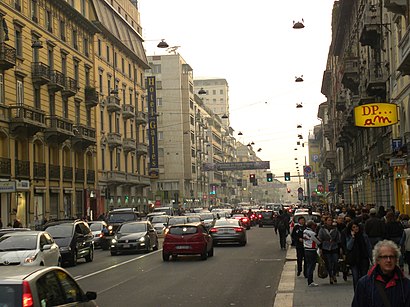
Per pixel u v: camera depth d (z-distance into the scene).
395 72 30.50
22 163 40.28
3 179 37.41
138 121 70.12
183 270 21.44
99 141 56.94
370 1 36.47
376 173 38.75
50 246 19.72
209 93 182.00
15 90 40.06
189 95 104.94
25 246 18.94
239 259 25.52
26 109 39.75
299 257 18.31
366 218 17.45
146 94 80.25
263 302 13.88
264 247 32.38
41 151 44.00
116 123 62.75
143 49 76.06
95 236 35.84
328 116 93.06
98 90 57.47
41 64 43.06
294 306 12.47
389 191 35.16
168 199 93.88
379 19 33.69
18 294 6.62
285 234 30.30
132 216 39.94
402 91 28.70
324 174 108.12
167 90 102.00
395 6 26.33
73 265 24.41
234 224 34.19
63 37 49.03
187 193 103.25
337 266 16.09
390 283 5.48
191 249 25.22
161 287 16.84
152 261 25.62
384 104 26.42
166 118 101.69
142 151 69.75
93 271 22.00
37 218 42.44
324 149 103.88
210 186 124.56
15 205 39.03
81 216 51.19
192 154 105.19
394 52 30.69
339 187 68.75
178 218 40.66
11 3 39.84
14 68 39.88
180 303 13.91
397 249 5.54
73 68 51.06
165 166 100.94
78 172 50.88
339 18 53.28
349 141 57.66
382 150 35.94
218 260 25.23
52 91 45.84
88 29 54.72
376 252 5.58
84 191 52.12
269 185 162.88
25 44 41.81
